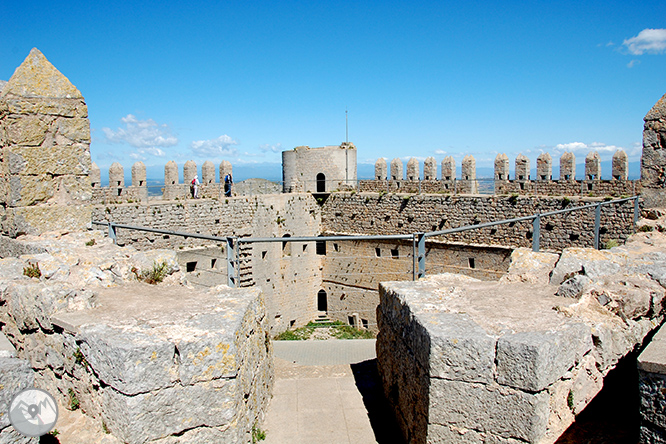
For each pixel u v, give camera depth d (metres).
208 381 6.46
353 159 37.31
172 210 27.86
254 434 7.85
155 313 7.51
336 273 35.97
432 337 6.32
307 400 9.89
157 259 10.19
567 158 25.75
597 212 12.72
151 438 6.25
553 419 6.20
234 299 8.30
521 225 26.92
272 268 33.75
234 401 6.58
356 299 35.00
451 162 30.14
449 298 7.90
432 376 6.36
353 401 9.77
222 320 7.17
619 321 7.19
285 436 8.53
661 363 5.11
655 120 12.80
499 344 6.10
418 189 31.69
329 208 36.03
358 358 16.19
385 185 33.72
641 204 13.12
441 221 30.12
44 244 10.84
